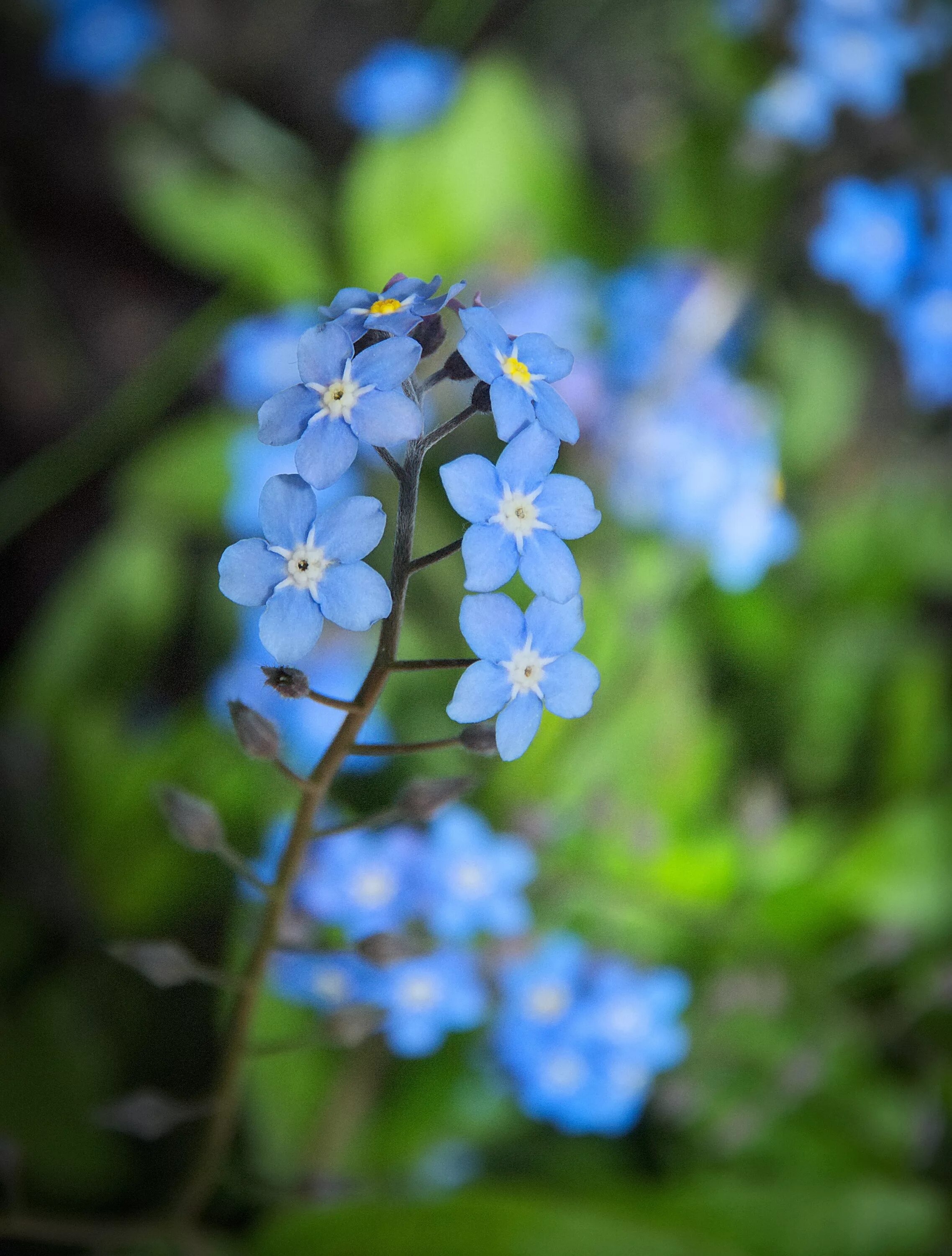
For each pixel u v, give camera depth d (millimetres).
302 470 135
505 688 139
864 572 260
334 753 146
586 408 257
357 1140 200
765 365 279
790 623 253
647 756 231
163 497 268
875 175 288
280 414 136
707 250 283
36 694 241
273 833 194
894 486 271
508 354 138
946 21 302
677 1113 205
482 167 287
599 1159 205
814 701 246
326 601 137
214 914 214
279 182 316
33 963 205
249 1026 163
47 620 251
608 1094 192
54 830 213
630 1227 182
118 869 213
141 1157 196
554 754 229
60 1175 194
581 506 139
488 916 190
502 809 226
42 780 214
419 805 151
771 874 218
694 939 218
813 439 275
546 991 194
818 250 259
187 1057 203
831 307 284
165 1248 189
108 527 282
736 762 240
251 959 159
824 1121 207
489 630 138
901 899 212
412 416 136
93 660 248
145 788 218
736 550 236
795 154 286
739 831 215
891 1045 210
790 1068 202
